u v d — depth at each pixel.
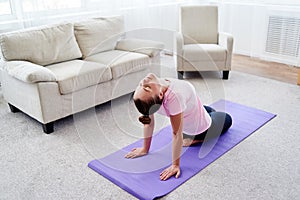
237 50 4.82
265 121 2.70
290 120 2.72
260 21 4.37
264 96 3.23
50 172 2.10
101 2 3.97
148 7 4.41
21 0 3.38
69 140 2.48
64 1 3.69
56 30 3.03
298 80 3.51
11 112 3.01
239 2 4.52
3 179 2.04
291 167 2.10
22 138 2.53
